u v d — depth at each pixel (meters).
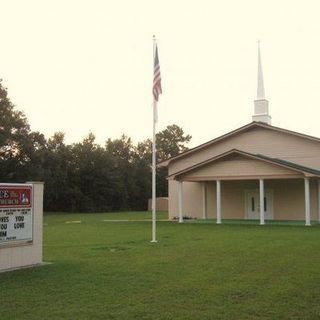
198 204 38.09
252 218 36.28
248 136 36.09
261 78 38.44
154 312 7.45
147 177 73.81
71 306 7.85
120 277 10.48
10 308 7.72
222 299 8.29
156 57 20.02
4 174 53.12
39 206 12.74
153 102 19.81
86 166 65.06
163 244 17.73
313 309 7.57
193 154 38.25
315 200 33.66
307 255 14.04
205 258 13.51
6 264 11.61
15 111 52.38
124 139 89.31
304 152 34.03
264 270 11.29
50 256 14.25
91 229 26.70
